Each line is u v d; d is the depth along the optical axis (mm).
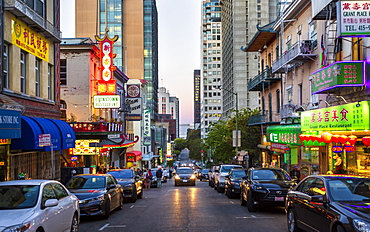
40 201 7730
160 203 17516
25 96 17125
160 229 10672
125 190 17922
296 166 24188
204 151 89062
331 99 19625
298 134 22062
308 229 8430
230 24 105125
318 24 22422
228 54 109625
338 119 16203
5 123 12414
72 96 29828
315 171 22984
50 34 19625
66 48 29875
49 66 21062
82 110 29719
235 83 97500
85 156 30203
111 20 102125
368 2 13391
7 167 15492
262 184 13766
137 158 49625
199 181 46969
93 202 12273
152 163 81750
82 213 12133
